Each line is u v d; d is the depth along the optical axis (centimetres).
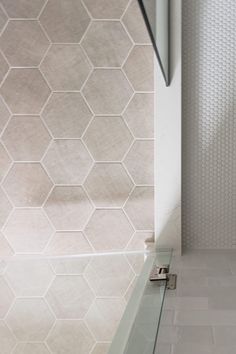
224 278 109
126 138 132
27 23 130
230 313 90
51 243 137
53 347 76
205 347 78
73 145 133
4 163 135
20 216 137
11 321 82
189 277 110
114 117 131
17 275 100
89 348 73
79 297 87
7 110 133
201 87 130
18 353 75
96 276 98
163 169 128
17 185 136
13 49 131
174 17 123
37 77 132
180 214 129
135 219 134
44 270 103
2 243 138
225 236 133
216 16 127
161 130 127
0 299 89
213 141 131
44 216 136
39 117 133
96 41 129
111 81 130
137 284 95
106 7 128
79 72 131
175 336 82
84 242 136
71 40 130
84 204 135
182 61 129
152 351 67
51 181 135
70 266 106
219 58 128
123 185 133
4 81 132
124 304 85
